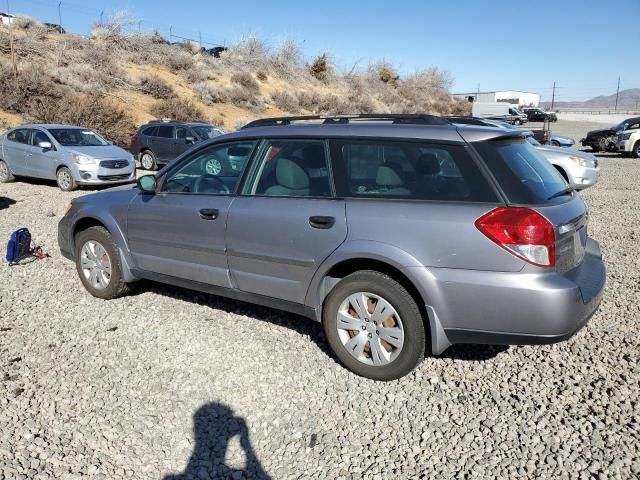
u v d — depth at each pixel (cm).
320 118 449
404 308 369
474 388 380
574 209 379
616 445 313
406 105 5619
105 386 383
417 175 373
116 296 543
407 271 359
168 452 317
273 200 423
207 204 457
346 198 392
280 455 315
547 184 383
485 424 337
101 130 2189
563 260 355
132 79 3108
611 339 451
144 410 356
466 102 7219
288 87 4444
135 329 475
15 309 520
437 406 359
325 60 5269
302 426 340
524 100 8450
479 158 359
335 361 420
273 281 426
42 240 789
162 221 488
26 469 296
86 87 2720
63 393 373
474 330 353
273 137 438
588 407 353
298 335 464
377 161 389
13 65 2447
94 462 306
